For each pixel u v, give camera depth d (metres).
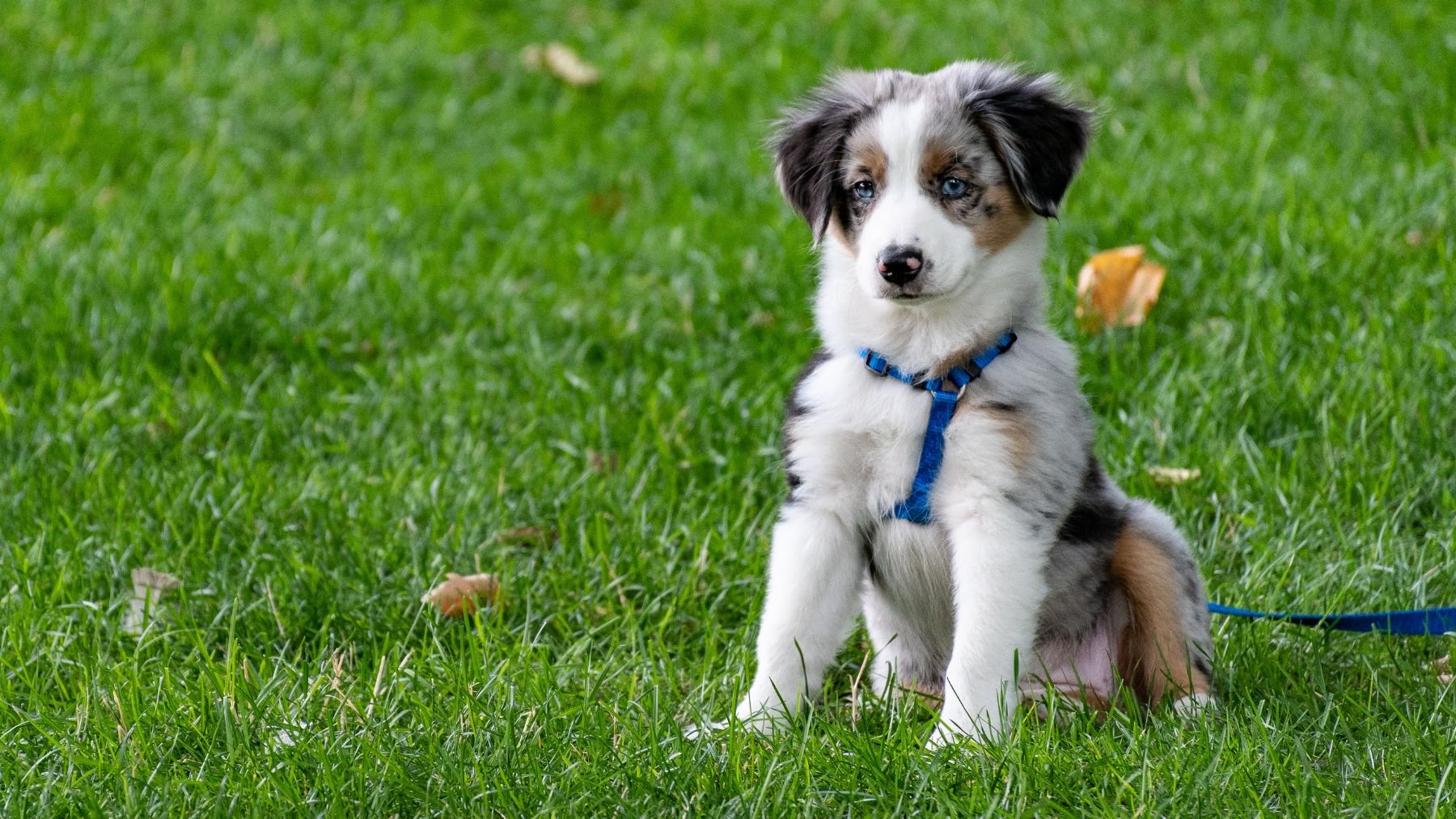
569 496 6.95
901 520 5.20
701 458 7.24
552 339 8.78
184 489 6.87
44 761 4.80
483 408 7.79
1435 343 7.34
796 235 9.54
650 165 11.39
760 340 8.50
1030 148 5.19
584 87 12.86
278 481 7.04
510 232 10.44
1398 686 5.18
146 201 10.37
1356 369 7.31
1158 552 5.27
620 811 4.34
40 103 11.82
